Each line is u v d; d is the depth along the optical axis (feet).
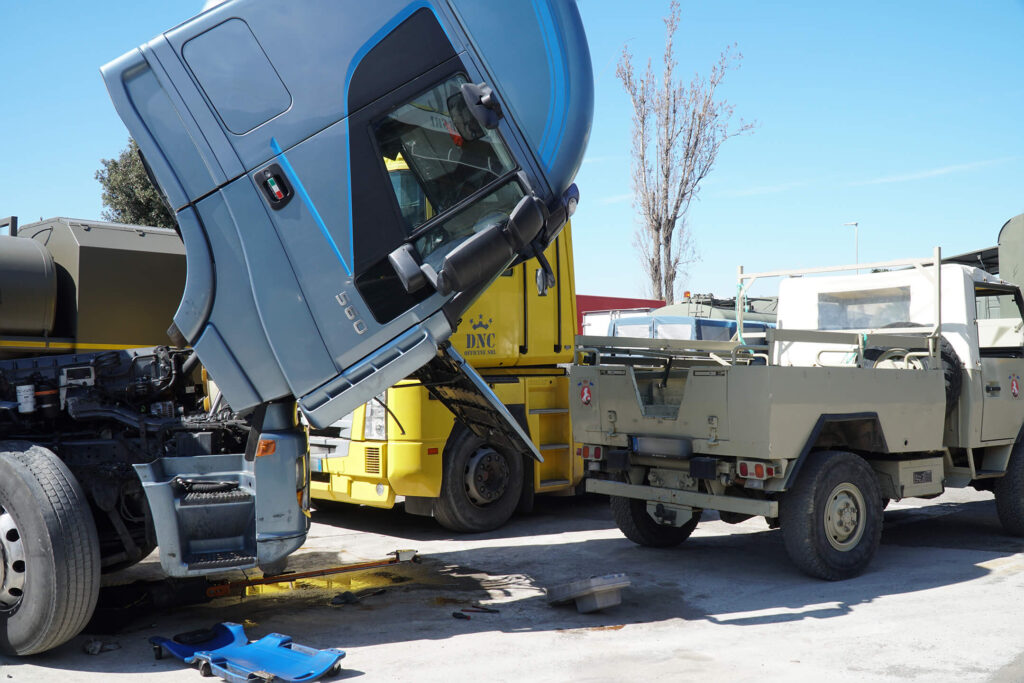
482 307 27.27
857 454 22.91
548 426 29.86
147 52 14.93
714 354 25.21
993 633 16.42
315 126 15.12
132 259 19.84
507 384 28.14
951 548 24.90
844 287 27.86
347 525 28.81
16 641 14.76
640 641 16.03
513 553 24.11
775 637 16.24
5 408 16.72
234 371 15.19
